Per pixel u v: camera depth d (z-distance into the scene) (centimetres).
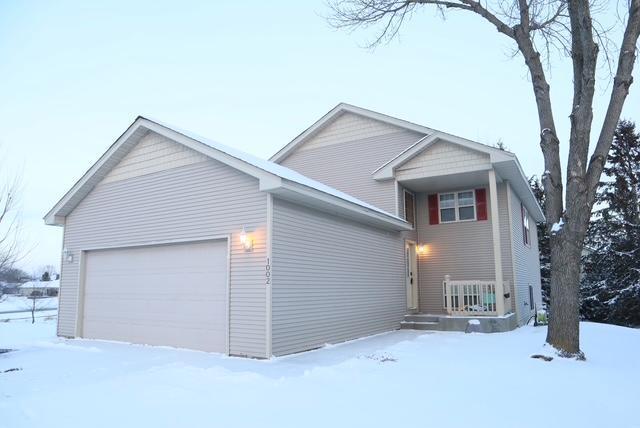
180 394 542
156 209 1025
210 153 906
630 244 2350
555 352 777
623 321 2338
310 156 1616
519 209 1549
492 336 1078
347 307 1058
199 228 938
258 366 730
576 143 822
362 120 1546
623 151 2577
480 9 955
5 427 429
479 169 1234
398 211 1362
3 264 1380
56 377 668
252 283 837
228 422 438
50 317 2159
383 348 919
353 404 495
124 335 1051
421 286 1459
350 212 1036
